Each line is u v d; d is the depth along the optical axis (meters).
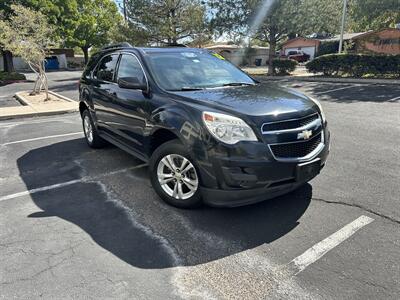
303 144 3.34
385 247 2.91
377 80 17.03
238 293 2.44
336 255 2.83
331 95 12.83
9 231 3.35
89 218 3.59
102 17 43.66
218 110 3.28
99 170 5.04
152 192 4.21
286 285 2.50
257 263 2.77
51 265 2.80
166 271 2.71
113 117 4.92
